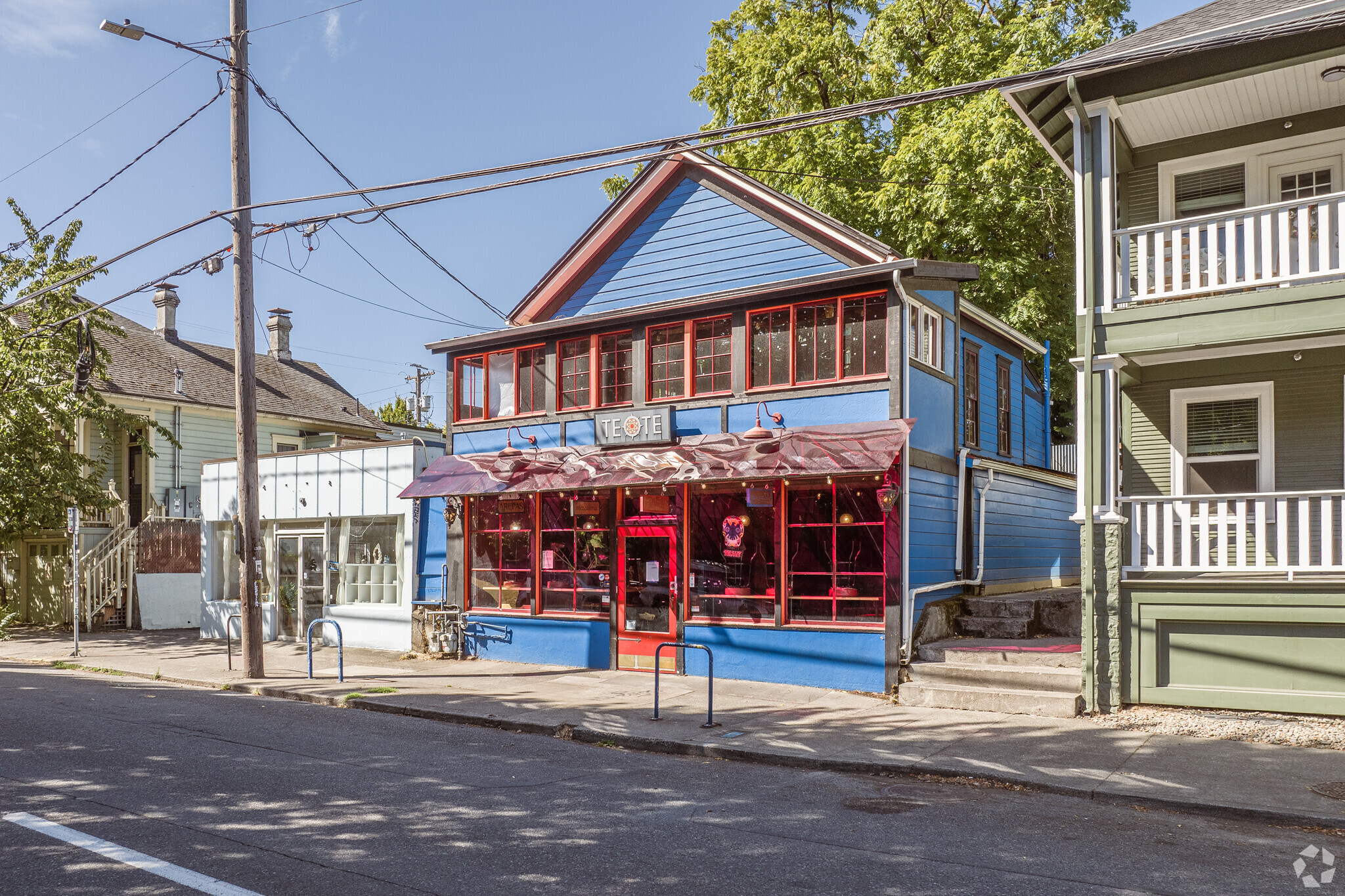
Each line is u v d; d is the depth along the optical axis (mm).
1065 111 11266
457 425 17047
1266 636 9781
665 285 15031
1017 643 12391
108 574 22969
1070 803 7379
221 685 13773
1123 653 10430
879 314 12680
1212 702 9914
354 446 18250
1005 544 16188
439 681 13656
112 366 27312
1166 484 11664
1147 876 5547
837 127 24109
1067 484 19812
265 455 19969
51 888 5113
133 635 21625
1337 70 9891
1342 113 10852
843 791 7746
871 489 12266
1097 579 10594
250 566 14125
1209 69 10023
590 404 15359
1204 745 8992
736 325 13820
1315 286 9688
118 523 24062
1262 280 9898
